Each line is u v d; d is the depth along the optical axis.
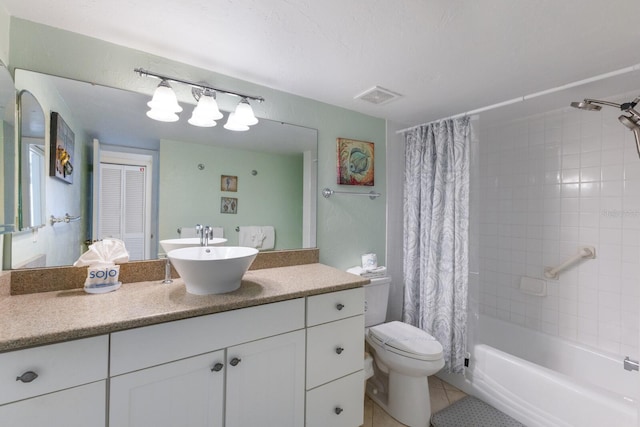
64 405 0.84
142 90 1.40
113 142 1.37
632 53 1.31
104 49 1.31
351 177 2.12
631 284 1.75
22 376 0.79
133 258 1.43
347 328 1.46
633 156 1.75
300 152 1.91
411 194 2.24
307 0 1.01
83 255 1.25
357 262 2.19
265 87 1.75
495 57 1.37
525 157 2.26
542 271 2.15
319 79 1.63
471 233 1.93
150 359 0.96
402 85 1.69
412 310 2.21
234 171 1.70
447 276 1.97
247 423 1.16
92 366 0.88
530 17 1.07
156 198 1.49
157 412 0.98
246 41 1.28
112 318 0.93
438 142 2.02
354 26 1.15
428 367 1.54
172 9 1.08
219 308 1.07
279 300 1.22
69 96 1.26
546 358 2.06
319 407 1.37
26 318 0.92
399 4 1.02
